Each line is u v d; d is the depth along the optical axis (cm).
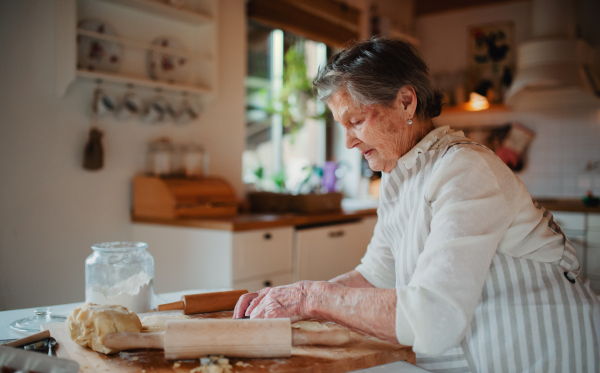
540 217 85
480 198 75
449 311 66
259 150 312
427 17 412
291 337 74
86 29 198
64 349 76
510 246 82
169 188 209
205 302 100
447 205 75
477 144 85
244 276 199
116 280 101
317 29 306
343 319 76
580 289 84
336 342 78
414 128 91
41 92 188
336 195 273
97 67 204
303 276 231
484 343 81
